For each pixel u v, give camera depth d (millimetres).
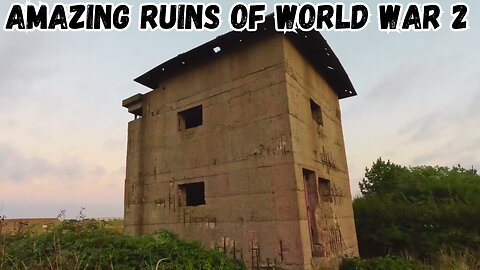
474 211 10711
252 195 7098
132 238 5742
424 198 12727
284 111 7000
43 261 4992
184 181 8633
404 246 11547
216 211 7684
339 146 10734
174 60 9109
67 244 5441
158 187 9312
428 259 10305
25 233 7477
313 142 8195
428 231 11328
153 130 9984
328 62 9672
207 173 8102
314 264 6449
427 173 15164
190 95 9109
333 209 8781
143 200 9664
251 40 8016
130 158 10484
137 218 9617
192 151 8625
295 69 7867
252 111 7562
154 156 9703
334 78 10875
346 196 10281
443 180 13195
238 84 8016
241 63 8094
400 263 8203
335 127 10766
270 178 6887
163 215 8914
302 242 6156
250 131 7484
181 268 4949
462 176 14102
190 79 9234
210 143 8250
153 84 10461
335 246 8172
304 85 8375
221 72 8477
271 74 7430
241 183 7352
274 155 6941
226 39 8062
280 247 6422
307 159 7465
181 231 8312
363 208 13086
